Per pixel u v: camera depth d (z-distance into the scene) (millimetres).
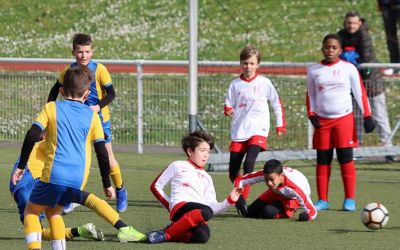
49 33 60562
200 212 17906
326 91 23172
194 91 29859
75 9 63938
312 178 29656
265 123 23141
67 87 15836
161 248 17531
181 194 18609
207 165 31406
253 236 19141
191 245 17938
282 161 33250
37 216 15758
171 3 64312
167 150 34906
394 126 32562
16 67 36781
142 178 28906
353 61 31734
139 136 35125
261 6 61688
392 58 43594
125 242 18062
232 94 23359
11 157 33344
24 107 35844
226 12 60188
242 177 21453
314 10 60719
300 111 33281
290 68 33688
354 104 31828
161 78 34812
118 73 36688
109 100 21953
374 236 19281
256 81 23172
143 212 22609
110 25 61344
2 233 19203
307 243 18375
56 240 16000
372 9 59531
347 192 23172
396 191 26703
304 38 56375
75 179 15445
